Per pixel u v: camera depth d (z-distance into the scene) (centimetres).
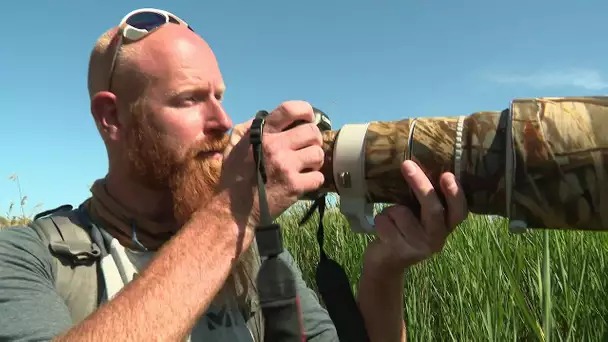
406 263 148
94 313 102
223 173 120
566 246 323
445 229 131
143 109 147
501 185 121
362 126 138
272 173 117
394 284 160
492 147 121
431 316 342
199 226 114
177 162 146
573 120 112
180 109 146
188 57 148
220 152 150
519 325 285
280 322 121
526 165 114
